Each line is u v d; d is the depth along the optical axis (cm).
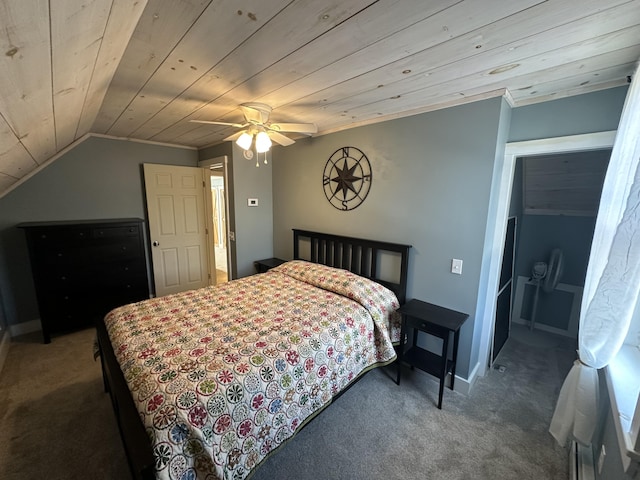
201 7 102
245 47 133
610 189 149
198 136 356
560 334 341
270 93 198
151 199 394
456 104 216
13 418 202
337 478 163
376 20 112
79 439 186
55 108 153
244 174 380
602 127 182
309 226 358
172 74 164
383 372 263
